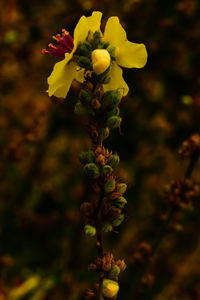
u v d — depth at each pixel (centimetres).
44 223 63
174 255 62
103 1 55
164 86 72
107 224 30
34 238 64
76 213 61
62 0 67
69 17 60
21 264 62
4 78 67
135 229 69
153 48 68
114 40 30
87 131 30
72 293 59
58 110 62
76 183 67
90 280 61
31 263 62
